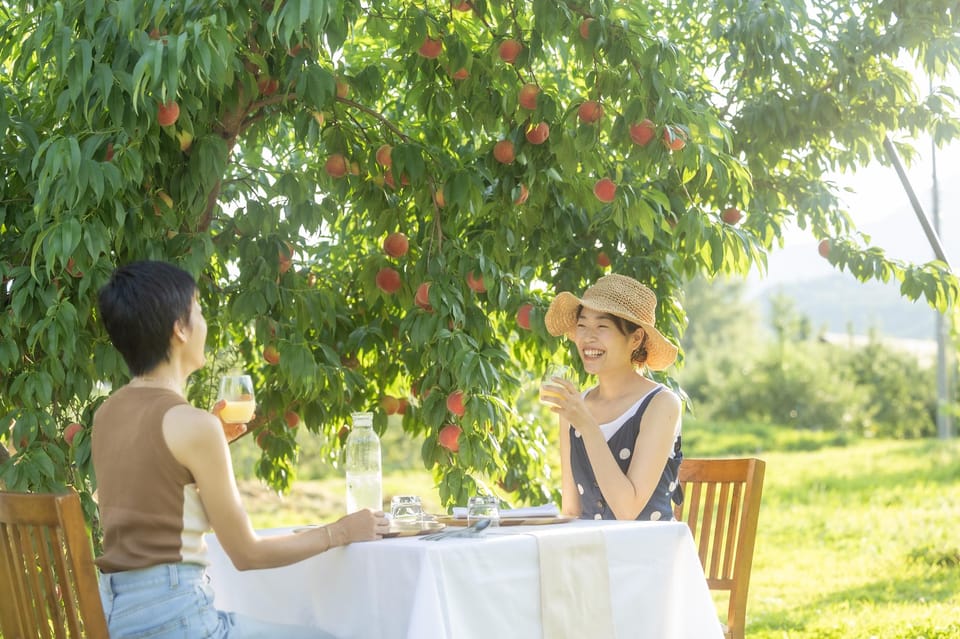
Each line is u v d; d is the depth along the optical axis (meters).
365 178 3.79
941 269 4.39
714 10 4.20
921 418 22.20
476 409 3.45
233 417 2.67
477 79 3.59
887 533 10.43
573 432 3.21
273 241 3.59
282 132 4.11
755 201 4.41
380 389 4.15
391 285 3.80
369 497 2.77
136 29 2.81
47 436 3.25
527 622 2.28
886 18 4.29
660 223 3.79
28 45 2.97
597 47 3.23
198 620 2.13
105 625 2.13
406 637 2.16
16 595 2.32
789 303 27.25
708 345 26.86
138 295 2.22
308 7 2.60
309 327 3.90
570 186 3.76
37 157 2.79
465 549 2.20
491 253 3.78
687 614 2.53
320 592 2.46
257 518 12.51
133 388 2.24
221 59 2.69
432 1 3.80
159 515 2.13
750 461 3.16
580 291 4.13
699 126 3.43
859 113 4.35
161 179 3.21
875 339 24.67
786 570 8.77
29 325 3.13
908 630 5.91
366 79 3.62
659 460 3.00
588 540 2.39
